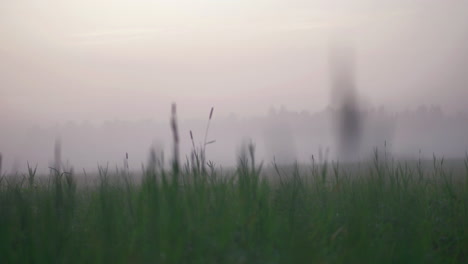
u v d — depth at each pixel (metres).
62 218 6.24
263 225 5.46
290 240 5.09
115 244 5.34
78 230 6.39
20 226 5.99
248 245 5.13
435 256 5.61
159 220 5.10
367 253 4.91
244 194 5.77
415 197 7.44
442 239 6.34
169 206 5.29
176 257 4.64
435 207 7.48
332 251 5.45
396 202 7.18
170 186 5.52
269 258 4.80
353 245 5.16
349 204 6.95
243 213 5.62
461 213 6.98
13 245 5.74
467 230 6.27
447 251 6.08
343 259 4.92
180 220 5.18
